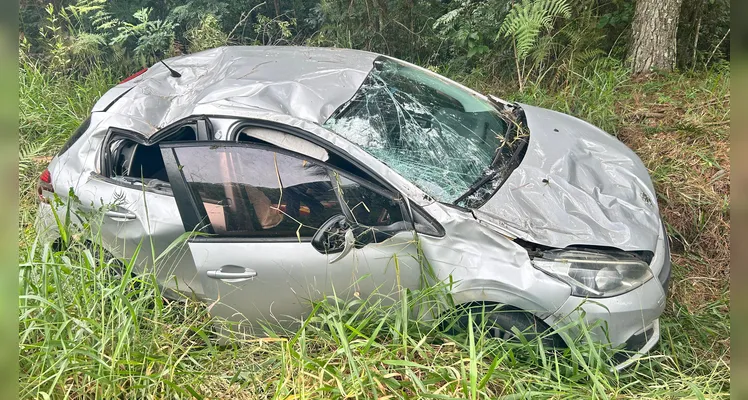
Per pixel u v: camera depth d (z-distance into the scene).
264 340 2.49
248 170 2.80
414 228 2.66
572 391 2.42
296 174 2.77
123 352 2.52
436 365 2.47
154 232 2.91
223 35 6.45
